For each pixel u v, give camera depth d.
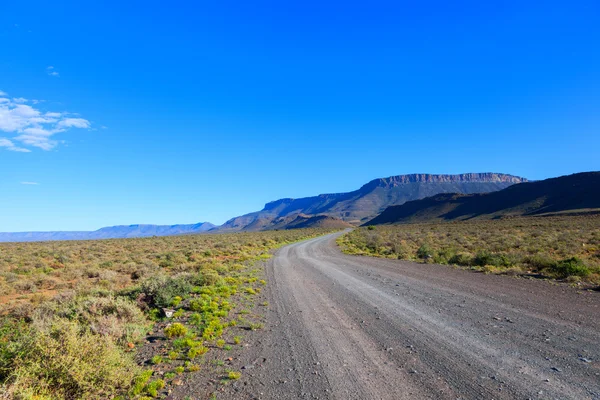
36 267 23.94
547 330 7.30
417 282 14.49
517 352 6.17
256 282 16.31
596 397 4.45
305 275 18.27
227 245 42.81
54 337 5.42
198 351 6.90
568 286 11.91
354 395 4.91
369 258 27.08
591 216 70.88
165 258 28.27
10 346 5.48
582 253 21.91
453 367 5.68
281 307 10.99
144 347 7.50
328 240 58.44
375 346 6.95
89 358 5.17
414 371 5.62
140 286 12.63
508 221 82.19
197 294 13.02
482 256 19.12
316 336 7.81
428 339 7.18
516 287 12.26
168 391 5.32
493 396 4.64
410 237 47.88
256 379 5.64
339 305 10.92
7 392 4.23
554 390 4.70
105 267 22.89
